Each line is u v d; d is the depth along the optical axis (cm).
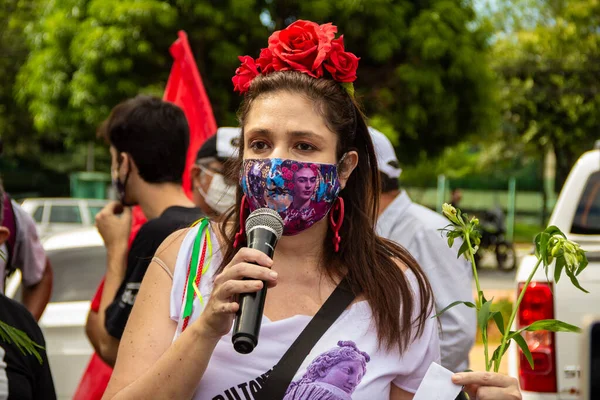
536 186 3098
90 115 1362
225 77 1373
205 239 212
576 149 2525
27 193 2903
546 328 194
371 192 222
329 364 197
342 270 211
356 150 218
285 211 202
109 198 2558
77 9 1405
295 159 204
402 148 1498
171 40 1335
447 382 190
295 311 205
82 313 508
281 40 212
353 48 1395
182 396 185
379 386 202
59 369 491
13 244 395
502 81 2369
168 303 206
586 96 2412
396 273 213
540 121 2475
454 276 352
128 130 334
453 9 1405
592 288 402
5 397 245
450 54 1391
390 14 1363
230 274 179
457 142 1497
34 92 1460
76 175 2570
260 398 193
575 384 400
